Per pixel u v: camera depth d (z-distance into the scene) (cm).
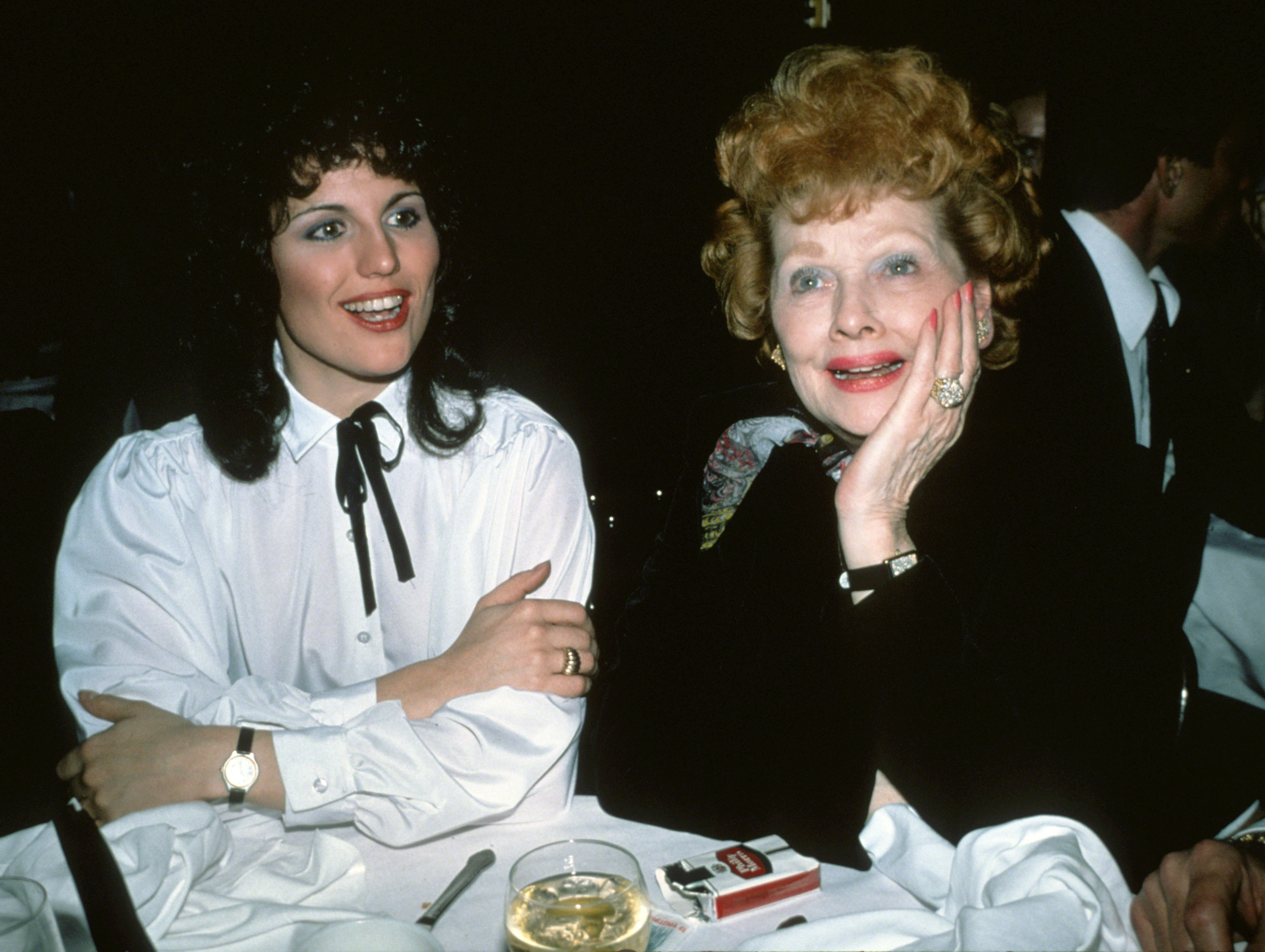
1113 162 266
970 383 152
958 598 161
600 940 86
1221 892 98
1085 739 151
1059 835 102
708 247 182
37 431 302
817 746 143
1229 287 296
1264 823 122
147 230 328
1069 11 274
